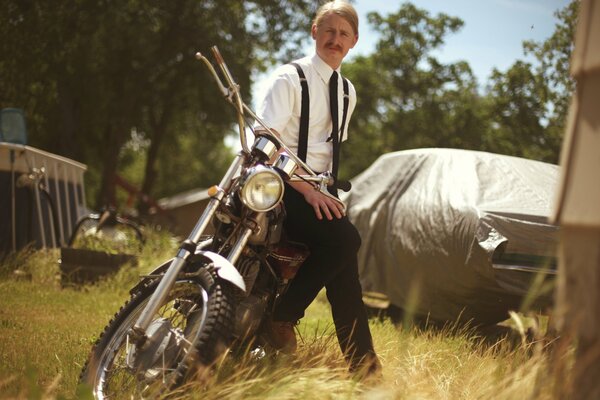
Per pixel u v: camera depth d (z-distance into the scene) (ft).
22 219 26.45
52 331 14.85
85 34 60.75
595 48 6.04
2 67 50.85
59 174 30.53
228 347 9.02
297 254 11.21
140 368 9.35
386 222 22.81
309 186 10.89
